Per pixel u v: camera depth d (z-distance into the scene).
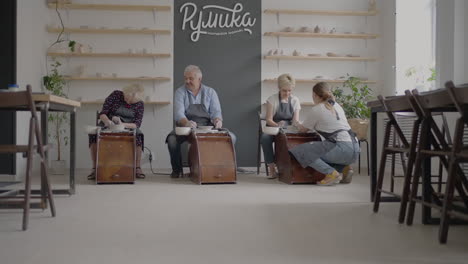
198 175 4.89
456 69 4.70
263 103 7.33
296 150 4.75
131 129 5.39
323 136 4.81
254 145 7.32
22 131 5.94
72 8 7.07
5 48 5.65
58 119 6.83
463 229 2.71
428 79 6.22
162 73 7.22
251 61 7.32
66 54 6.91
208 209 3.36
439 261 2.04
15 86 3.38
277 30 7.34
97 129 5.09
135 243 2.37
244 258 2.09
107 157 4.99
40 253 2.17
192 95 5.62
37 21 6.56
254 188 4.57
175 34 7.24
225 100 7.30
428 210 2.84
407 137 5.70
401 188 4.57
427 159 2.85
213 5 7.29
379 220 2.98
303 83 7.34
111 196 4.01
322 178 4.92
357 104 6.69
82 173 6.32
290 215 3.14
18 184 4.89
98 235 2.54
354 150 4.76
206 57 7.29
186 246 2.31
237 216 3.10
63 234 2.56
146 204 3.58
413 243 2.37
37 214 3.17
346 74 7.39
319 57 7.14
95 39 7.12
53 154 6.97
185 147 6.77
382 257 2.11
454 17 4.68
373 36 7.27
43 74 6.83
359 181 5.25
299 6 7.36
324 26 7.40
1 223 2.86
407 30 6.73
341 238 2.48
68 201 3.73
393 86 6.85
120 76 7.16
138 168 5.61
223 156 4.99
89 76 7.08
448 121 4.70
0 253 2.17
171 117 7.25
